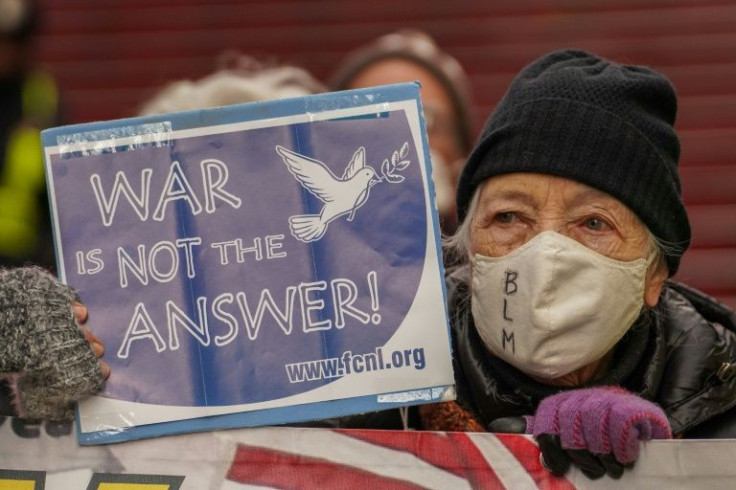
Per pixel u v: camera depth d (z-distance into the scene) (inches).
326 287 86.6
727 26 335.6
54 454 88.1
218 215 86.7
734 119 308.5
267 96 122.8
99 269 86.7
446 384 86.3
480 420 96.9
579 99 88.7
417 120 87.4
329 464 87.4
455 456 86.7
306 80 141.6
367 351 86.4
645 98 90.4
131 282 86.7
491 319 90.9
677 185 92.6
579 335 88.1
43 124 169.9
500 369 93.9
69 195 86.9
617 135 88.0
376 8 358.9
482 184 92.7
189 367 86.5
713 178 292.2
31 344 81.3
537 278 86.9
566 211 88.6
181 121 87.0
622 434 80.0
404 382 86.3
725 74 322.7
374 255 86.8
